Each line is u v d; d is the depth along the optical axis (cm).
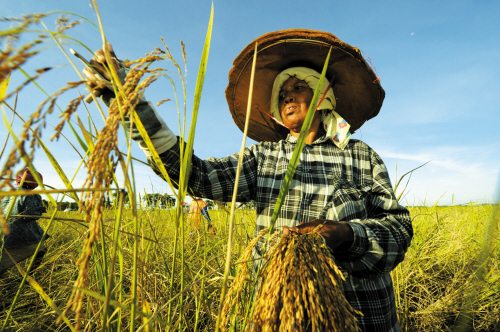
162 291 145
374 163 179
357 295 135
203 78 75
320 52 192
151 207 242
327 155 175
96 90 89
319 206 151
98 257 110
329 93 190
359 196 154
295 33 181
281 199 75
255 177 171
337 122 187
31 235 304
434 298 272
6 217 64
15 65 31
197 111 77
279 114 213
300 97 186
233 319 95
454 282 277
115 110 58
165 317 125
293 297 72
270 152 178
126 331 108
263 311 76
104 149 50
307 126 70
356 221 137
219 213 283
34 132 42
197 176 145
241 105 238
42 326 172
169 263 192
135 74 65
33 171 66
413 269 316
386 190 164
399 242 137
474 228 387
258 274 89
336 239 110
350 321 71
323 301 73
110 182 55
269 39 186
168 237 230
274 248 90
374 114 234
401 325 238
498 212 61
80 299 45
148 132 113
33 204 314
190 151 81
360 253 122
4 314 185
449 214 567
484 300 237
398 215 158
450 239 376
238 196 164
